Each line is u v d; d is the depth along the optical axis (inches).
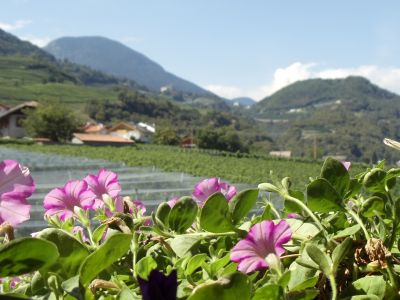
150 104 7106.3
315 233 41.1
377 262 33.8
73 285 30.8
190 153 2518.5
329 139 6338.6
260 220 45.9
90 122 4623.5
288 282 32.7
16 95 6786.4
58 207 48.4
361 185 43.4
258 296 29.8
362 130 6683.1
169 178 601.9
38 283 33.3
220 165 1541.6
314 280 32.7
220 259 36.2
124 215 40.1
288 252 39.8
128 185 484.4
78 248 33.6
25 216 34.4
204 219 38.5
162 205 43.8
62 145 2741.1
